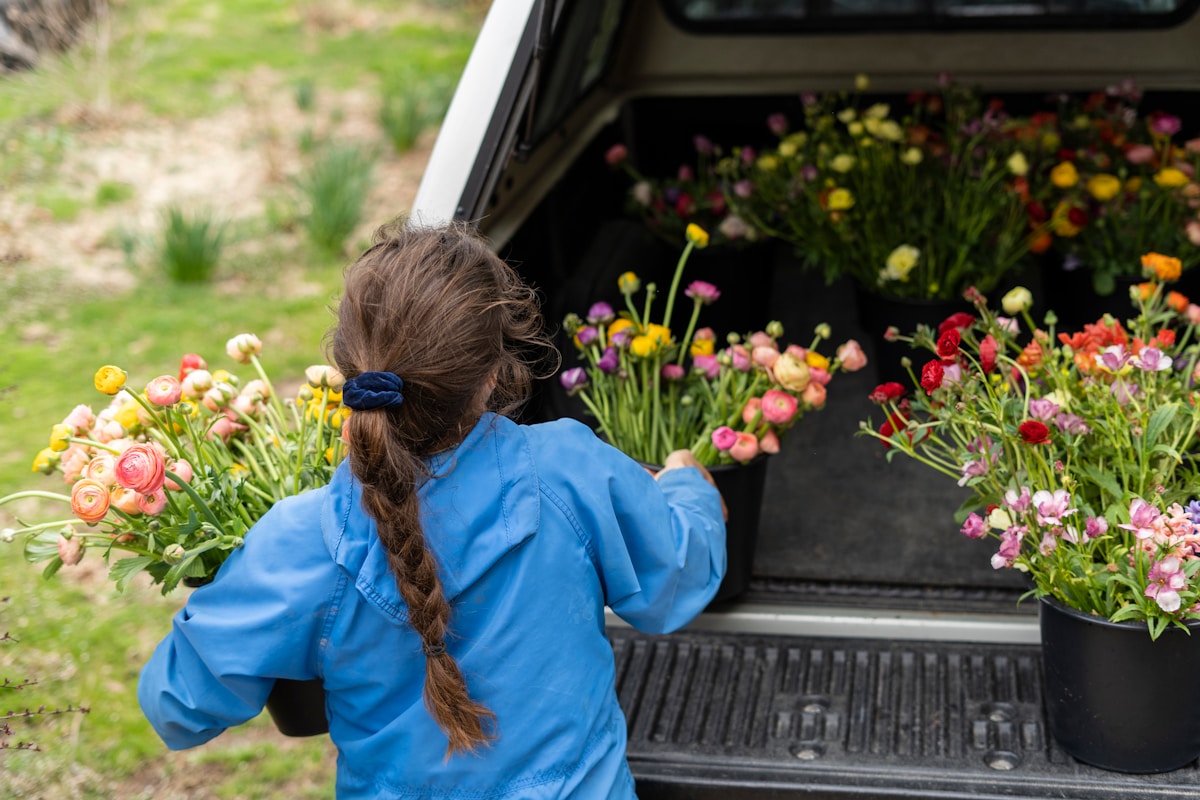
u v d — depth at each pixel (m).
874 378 2.94
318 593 1.24
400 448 1.18
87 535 1.52
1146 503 1.46
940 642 2.00
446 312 1.19
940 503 2.42
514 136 2.01
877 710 1.85
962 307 2.63
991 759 1.72
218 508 1.55
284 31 8.18
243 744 2.61
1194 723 1.59
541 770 1.28
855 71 3.18
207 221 4.91
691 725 1.84
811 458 2.63
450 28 8.25
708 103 3.26
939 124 3.06
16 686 2.20
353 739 1.31
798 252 2.94
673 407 2.09
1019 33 3.06
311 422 1.73
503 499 1.26
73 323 4.50
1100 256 2.73
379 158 6.13
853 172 2.90
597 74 3.08
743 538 2.01
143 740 2.57
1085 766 1.68
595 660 1.33
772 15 3.17
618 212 3.19
